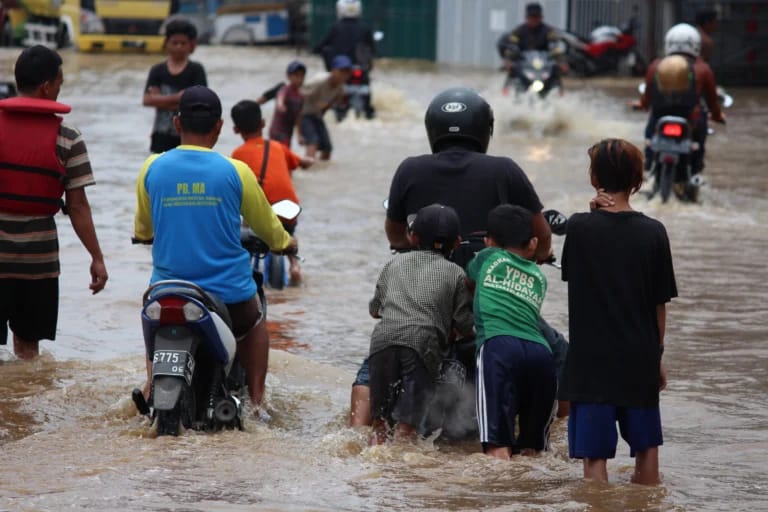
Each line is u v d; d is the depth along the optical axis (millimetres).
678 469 18297
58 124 23688
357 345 26469
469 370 20734
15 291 24031
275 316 28828
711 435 20312
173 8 117750
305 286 32000
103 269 24125
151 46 117750
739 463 18656
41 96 23656
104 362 24188
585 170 54812
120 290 30641
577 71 105500
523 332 19094
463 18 119375
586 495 16719
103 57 114438
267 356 21375
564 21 110188
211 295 19609
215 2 138125
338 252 36406
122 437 19141
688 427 20781
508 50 73250
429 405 19594
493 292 19188
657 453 17578
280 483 16938
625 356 17250
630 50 106188
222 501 15977
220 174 20312
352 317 28875
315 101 54562
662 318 17625
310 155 54625
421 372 19438
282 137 50062
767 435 20312
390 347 19453
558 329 27281
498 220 19578
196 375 20016
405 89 91812
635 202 45500
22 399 21578
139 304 29391
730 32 102875
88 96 81500
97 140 60906
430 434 20266
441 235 20141
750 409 21812
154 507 15586
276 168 31125
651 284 17438
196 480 16938
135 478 16969
